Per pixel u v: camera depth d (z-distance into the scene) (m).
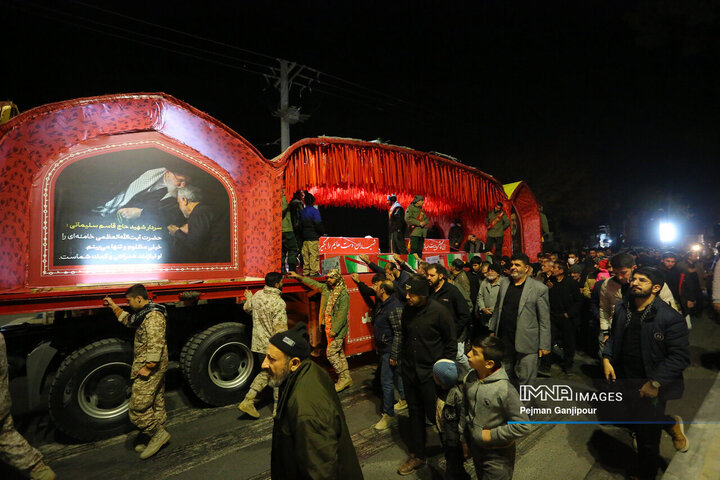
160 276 5.38
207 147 5.79
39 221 4.54
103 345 4.39
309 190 8.97
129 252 5.16
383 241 13.57
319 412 1.85
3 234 4.24
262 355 4.83
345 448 1.95
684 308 6.84
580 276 8.00
